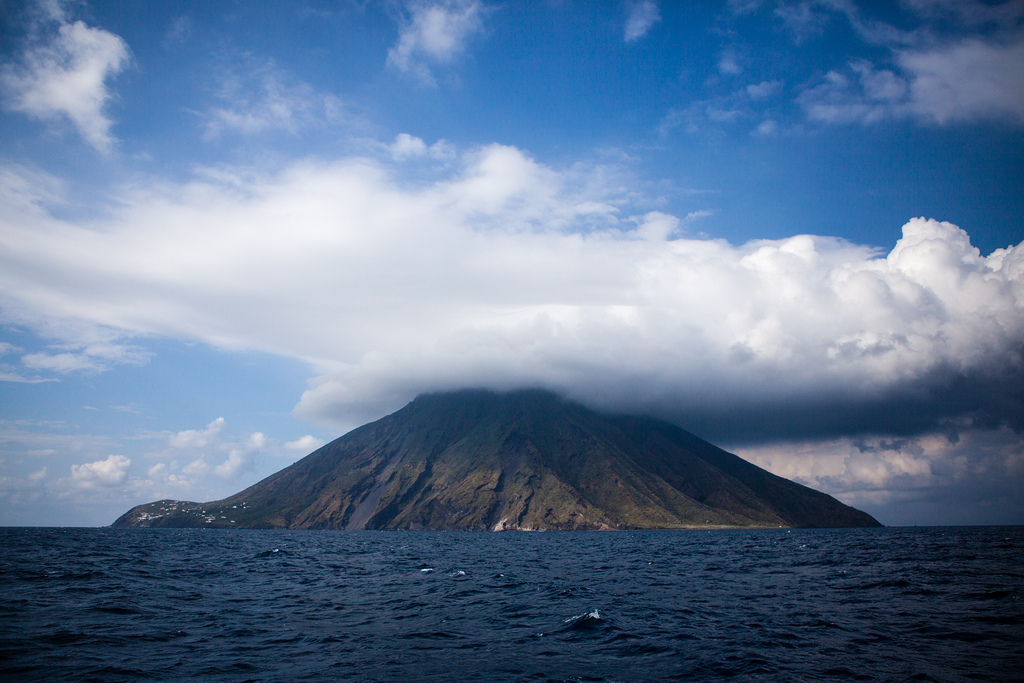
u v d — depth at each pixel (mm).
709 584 50156
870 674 21484
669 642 26719
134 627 29766
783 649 25266
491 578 56406
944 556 81812
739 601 39469
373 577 57312
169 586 47031
